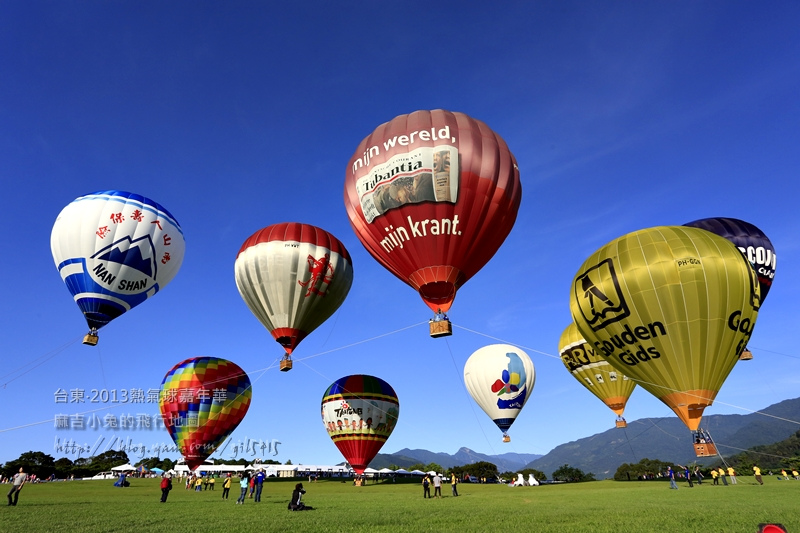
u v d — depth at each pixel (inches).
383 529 442.6
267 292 1073.5
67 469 3238.2
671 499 772.6
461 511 637.3
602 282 827.4
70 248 971.9
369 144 880.3
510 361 1588.3
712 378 745.0
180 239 1103.6
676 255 776.3
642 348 783.7
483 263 872.9
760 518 482.9
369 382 1598.2
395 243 837.8
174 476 2581.2
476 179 821.2
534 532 410.0
